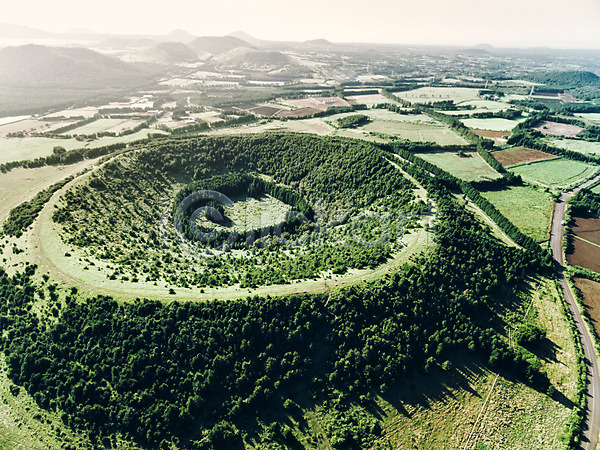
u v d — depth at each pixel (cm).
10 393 9412
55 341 10012
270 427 9025
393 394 9919
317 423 9244
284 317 10538
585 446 9269
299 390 9712
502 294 13475
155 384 9144
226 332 10056
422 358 10681
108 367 9438
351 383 9900
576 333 12356
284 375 9738
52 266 11962
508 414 9956
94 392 9069
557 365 11350
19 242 13175
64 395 9100
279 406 9400
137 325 9969
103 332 9950
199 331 9950
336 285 11569
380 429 9275
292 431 9031
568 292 14412
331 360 10194
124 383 9138
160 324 10019
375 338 10494
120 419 8725
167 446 8500
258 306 10512
